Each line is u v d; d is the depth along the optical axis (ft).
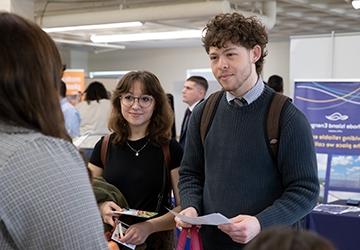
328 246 2.36
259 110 5.74
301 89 14.33
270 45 40.29
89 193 3.33
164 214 6.98
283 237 2.41
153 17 21.01
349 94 13.75
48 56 3.33
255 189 5.69
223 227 5.21
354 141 13.64
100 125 20.94
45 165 3.12
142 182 6.97
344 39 19.39
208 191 6.00
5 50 3.16
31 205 3.03
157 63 45.14
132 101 7.00
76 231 3.14
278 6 24.85
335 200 13.21
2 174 3.01
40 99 3.25
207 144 6.08
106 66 47.44
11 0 18.29
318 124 14.03
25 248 3.09
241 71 5.62
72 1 23.27
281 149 5.61
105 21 22.26
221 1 19.58
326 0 23.77
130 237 6.50
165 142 7.09
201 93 17.79
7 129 3.18
